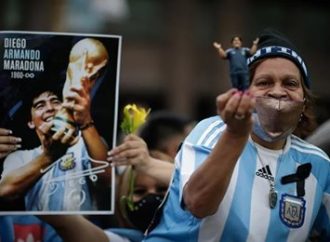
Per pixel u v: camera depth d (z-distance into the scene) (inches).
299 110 121.2
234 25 788.0
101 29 743.1
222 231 118.3
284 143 123.7
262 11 807.7
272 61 121.0
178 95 776.3
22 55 134.4
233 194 118.7
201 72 780.6
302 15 821.2
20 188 134.1
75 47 135.3
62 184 134.7
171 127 180.7
